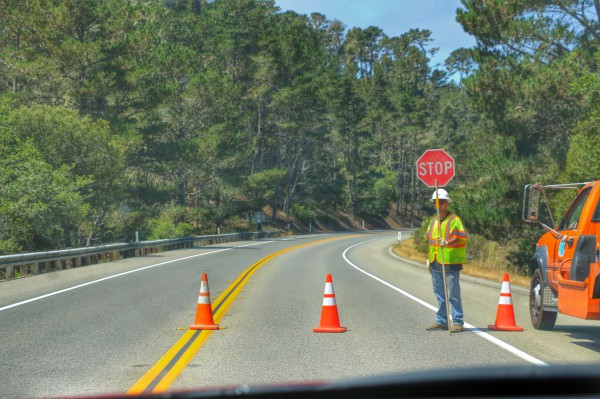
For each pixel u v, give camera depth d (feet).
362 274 71.67
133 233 152.66
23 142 115.24
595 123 70.54
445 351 27.02
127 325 34.71
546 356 25.82
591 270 25.44
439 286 33.14
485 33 94.63
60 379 22.41
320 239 202.59
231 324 35.12
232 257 102.78
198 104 192.03
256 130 270.87
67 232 121.29
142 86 168.25
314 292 51.72
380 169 386.73
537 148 94.53
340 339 30.22
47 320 36.45
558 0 91.09
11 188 97.55
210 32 284.20
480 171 102.63
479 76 92.89
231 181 196.13
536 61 92.07
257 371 23.41
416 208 412.36
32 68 146.00
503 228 93.76
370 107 376.27
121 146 137.18
